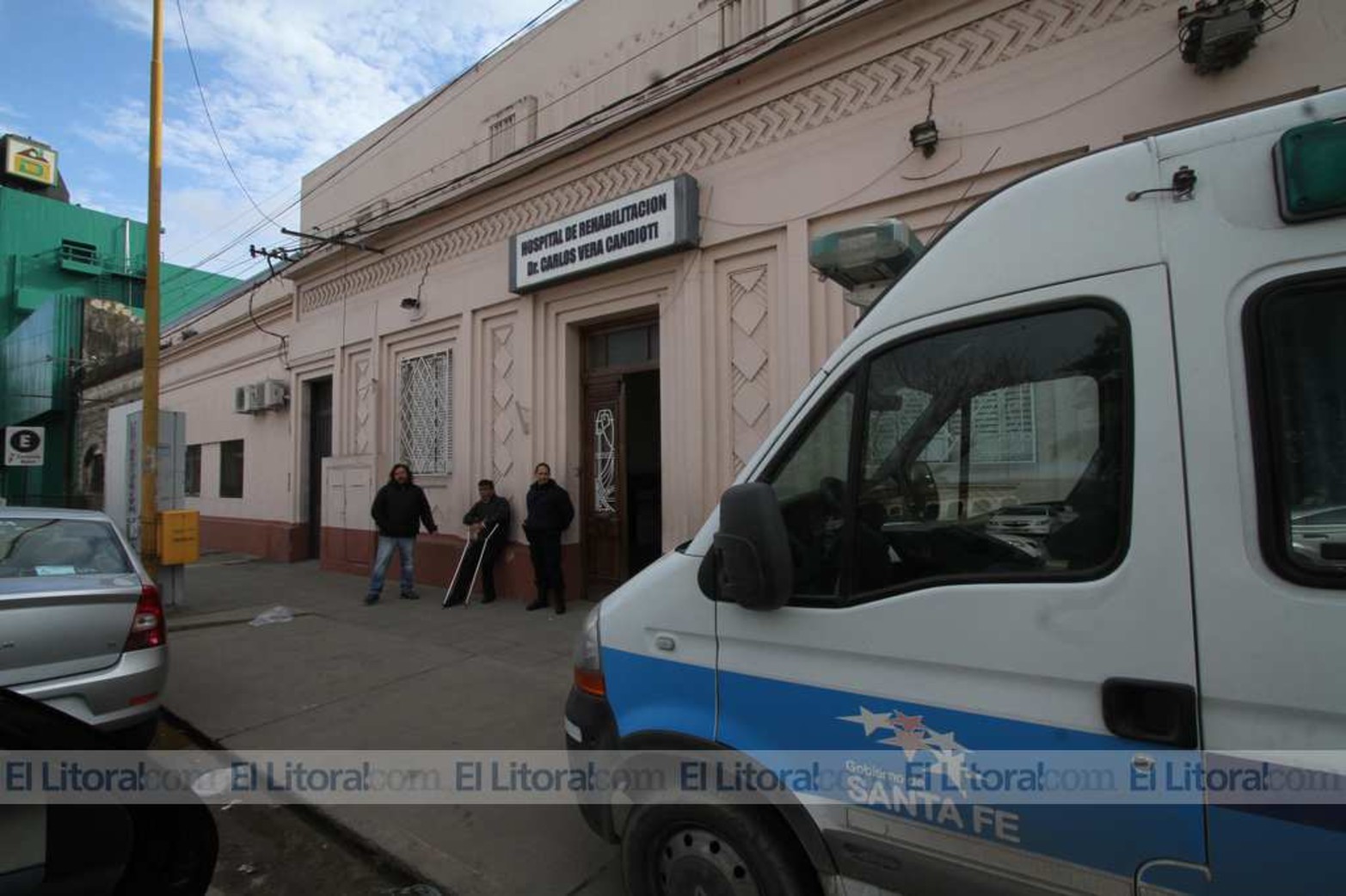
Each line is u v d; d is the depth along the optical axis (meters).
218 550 15.23
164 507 8.72
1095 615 1.66
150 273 8.52
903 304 2.08
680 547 2.65
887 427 2.05
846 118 6.17
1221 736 1.51
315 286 12.53
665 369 7.39
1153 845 1.58
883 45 5.96
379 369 11.02
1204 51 4.47
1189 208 1.64
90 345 25.25
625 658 2.57
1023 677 1.74
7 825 1.82
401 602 8.84
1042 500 1.79
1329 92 1.54
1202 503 1.55
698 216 7.10
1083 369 1.75
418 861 3.20
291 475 13.22
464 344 9.60
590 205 8.16
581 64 8.38
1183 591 1.55
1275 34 4.45
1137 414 1.64
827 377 2.20
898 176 5.88
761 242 6.71
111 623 3.98
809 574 2.14
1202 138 1.66
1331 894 1.41
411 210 10.49
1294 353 1.51
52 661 3.75
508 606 8.38
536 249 8.40
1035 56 5.30
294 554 12.87
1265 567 1.48
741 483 2.26
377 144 11.26
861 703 2.00
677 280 7.30
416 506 9.05
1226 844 1.51
